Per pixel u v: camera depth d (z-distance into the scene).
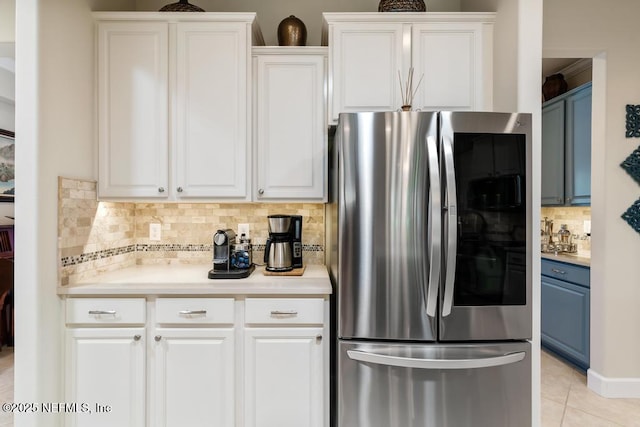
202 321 1.65
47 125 1.58
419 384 1.53
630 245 2.31
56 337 1.63
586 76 3.10
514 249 1.56
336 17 1.89
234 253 1.93
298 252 2.03
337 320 1.61
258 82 1.93
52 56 1.61
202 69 1.90
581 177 2.79
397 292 1.54
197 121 1.90
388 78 1.90
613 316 2.32
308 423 1.65
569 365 2.80
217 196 1.91
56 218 1.63
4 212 3.71
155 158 1.89
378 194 1.54
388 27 1.90
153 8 2.34
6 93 3.66
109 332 1.65
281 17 2.36
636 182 2.29
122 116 1.89
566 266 2.81
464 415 1.54
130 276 1.88
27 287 1.53
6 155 3.71
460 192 1.54
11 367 2.74
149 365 1.67
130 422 1.65
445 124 1.53
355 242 1.56
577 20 2.26
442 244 1.53
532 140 1.60
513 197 1.56
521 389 1.55
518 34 1.70
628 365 2.32
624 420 2.08
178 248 2.26
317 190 1.93
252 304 1.65
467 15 1.89
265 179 1.93
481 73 1.91
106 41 1.89
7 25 1.93
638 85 2.29
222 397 1.65
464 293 1.55
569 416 2.12
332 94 1.90
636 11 2.27
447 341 1.55
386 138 1.54
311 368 1.65
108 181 1.89
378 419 1.54
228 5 2.36
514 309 1.56
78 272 1.76
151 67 1.89
